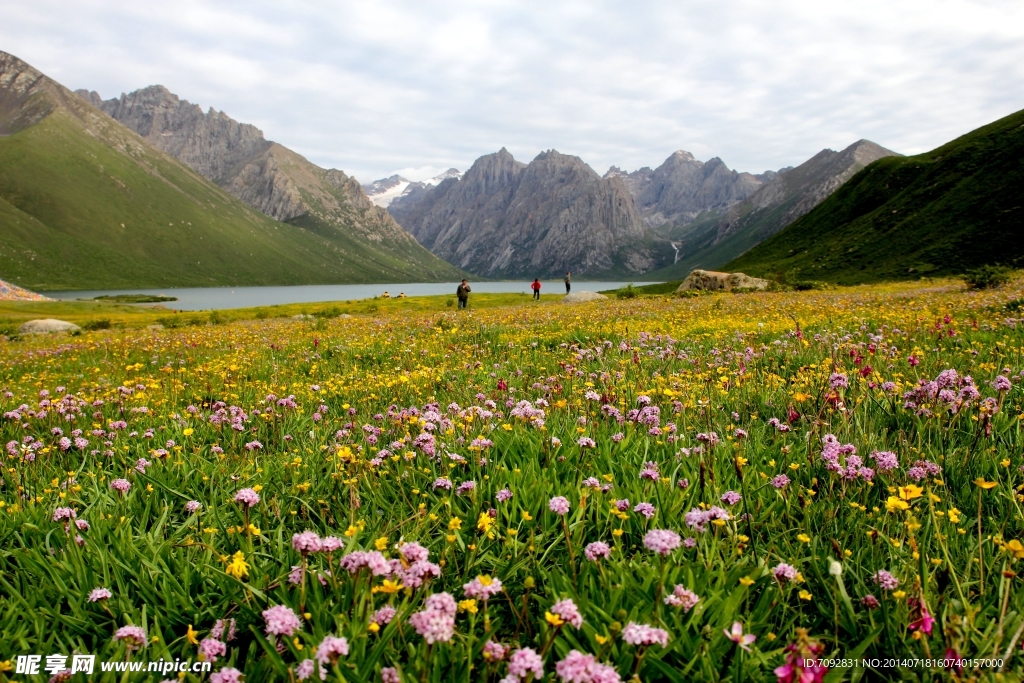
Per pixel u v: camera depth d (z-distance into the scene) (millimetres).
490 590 2512
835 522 3576
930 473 4164
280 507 4172
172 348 17438
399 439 5477
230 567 2869
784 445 4867
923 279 83562
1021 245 85000
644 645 2107
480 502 3822
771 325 14125
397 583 2516
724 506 3572
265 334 21750
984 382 6223
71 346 19875
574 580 2979
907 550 3176
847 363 7883
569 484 4000
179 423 6797
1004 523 3387
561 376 8500
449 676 2418
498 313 26953
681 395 6438
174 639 2834
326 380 10188
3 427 7000
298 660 2455
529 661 2004
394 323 22859
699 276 63562
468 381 8562
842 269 104312
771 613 2816
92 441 6125
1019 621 2594
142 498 4477
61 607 3162
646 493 3828
